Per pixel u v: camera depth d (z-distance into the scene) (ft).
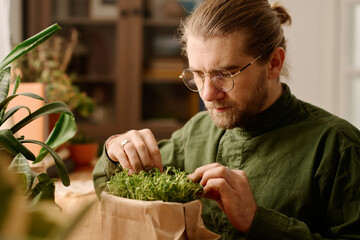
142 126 9.75
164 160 4.24
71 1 9.65
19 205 1.09
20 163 2.28
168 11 9.79
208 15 3.29
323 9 8.80
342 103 8.85
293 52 8.95
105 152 3.49
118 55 9.66
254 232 2.80
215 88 3.33
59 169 2.61
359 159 3.16
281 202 3.34
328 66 8.86
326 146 3.30
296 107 3.68
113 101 9.96
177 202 2.37
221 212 3.57
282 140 3.52
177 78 9.89
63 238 1.12
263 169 3.49
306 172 3.31
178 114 10.01
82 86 9.89
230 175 2.80
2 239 0.98
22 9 9.34
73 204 3.73
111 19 9.66
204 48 3.27
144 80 9.86
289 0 8.87
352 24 8.82
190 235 2.27
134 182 2.45
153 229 2.19
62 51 9.40
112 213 2.39
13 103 4.99
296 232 2.82
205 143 4.06
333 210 3.10
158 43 9.89
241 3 3.35
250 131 3.65
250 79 3.33
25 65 7.45
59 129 3.21
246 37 3.25
